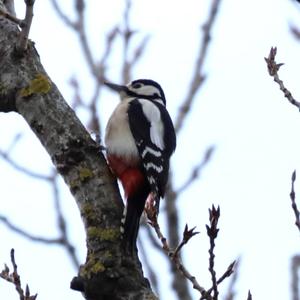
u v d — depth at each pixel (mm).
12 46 9055
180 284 10508
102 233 7949
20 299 7895
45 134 8617
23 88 8812
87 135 8633
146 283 7699
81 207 8250
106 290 7617
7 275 8070
